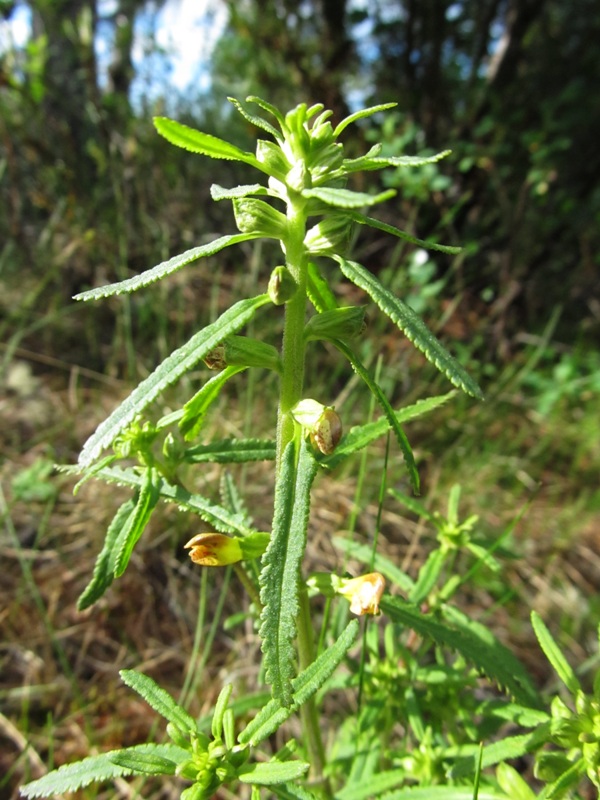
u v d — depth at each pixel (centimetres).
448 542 15
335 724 20
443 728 17
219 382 11
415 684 16
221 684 20
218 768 10
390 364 33
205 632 22
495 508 29
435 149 44
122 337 33
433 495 27
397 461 28
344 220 10
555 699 12
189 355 9
